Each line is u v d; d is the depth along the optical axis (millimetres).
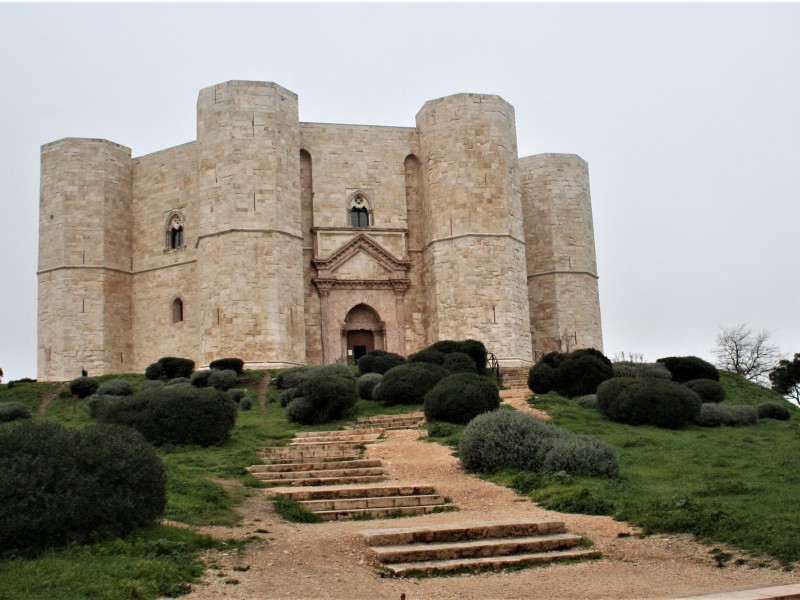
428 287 51438
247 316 45875
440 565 13156
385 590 11891
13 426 13414
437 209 50562
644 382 30094
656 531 15125
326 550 13672
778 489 17938
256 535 14336
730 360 74188
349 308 51656
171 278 52812
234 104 47938
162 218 53938
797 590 11406
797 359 66312
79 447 13172
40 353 52656
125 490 13312
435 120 51375
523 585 12305
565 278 56656
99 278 52719
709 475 20219
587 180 59906
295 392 33781
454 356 38031
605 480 19438
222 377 40469
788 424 31938
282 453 24297
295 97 50312
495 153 50562
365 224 53156
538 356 55719
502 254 49562
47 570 11188
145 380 44000
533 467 20797
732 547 13953
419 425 29125
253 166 47438
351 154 53156
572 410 31156
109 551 12273
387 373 34469
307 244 51781
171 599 10805
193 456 23297
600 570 13211
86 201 53312
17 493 12148
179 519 15094
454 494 18953
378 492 18500
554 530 15047
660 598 11391
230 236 46656
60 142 53875
